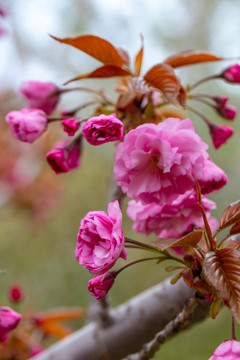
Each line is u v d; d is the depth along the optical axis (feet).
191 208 1.31
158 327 1.46
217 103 1.51
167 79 1.30
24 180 3.53
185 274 1.17
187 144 1.20
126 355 1.50
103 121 1.21
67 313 1.90
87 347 1.51
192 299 1.23
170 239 1.16
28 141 1.39
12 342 1.82
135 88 1.30
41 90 1.55
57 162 1.39
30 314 1.90
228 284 1.09
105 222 1.14
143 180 1.23
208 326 3.54
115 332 1.49
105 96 1.49
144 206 1.33
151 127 1.20
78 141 1.44
